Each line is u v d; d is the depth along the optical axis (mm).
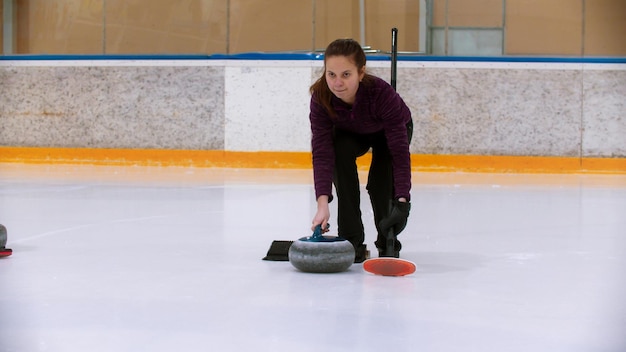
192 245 3686
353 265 3121
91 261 3217
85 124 10008
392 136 3033
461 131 9500
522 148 9484
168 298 2492
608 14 9836
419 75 9484
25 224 4434
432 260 3318
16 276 2871
